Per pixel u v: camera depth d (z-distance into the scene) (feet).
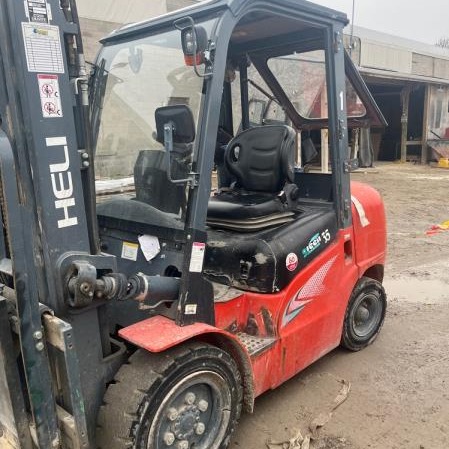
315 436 9.36
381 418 9.93
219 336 8.11
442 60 66.03
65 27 6.48
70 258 6.70
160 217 8.10
